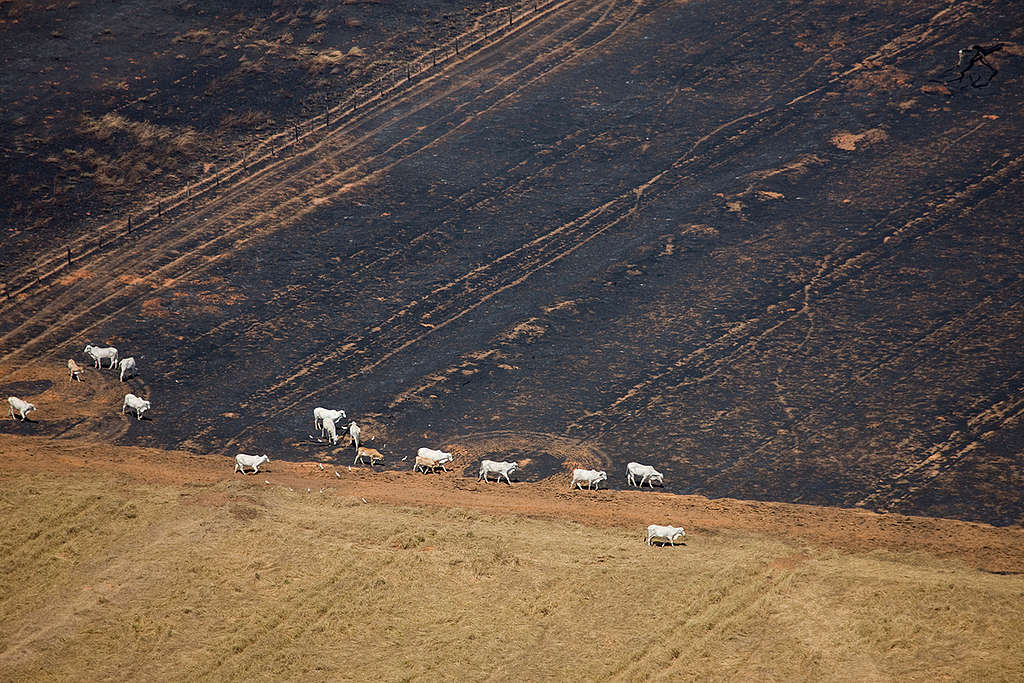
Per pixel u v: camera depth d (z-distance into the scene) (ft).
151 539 599.16
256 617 547.90
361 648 531.91
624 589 561.43
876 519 638.94
